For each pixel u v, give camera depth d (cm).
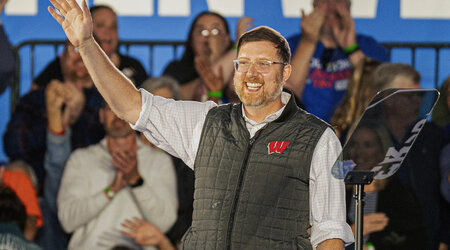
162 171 1605
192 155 880
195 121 882
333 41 1717
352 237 843
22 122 1641
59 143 1628
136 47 1745
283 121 850
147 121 875
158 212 1581
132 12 1742
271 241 820
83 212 1579
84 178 1602
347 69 1706
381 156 776
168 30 1744
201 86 1712
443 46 1750
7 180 1573
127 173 1600
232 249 824
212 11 1734
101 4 1717
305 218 829
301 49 1717
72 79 1661
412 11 1747
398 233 1398
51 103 1644
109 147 1614
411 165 1452
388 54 1742
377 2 1738
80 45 823
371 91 1608
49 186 1612
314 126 844
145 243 1574
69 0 830
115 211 1584
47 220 1599
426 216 1445
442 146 1489
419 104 756
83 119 1642
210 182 844
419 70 1756
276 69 838
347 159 775
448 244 1449
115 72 849
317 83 1712
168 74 1717
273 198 823
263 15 1747
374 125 766
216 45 1716
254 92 836
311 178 828
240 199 829
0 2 1712
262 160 834
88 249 1566
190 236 850
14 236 1389
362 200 798
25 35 1738
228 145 848
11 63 1700
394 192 1412
